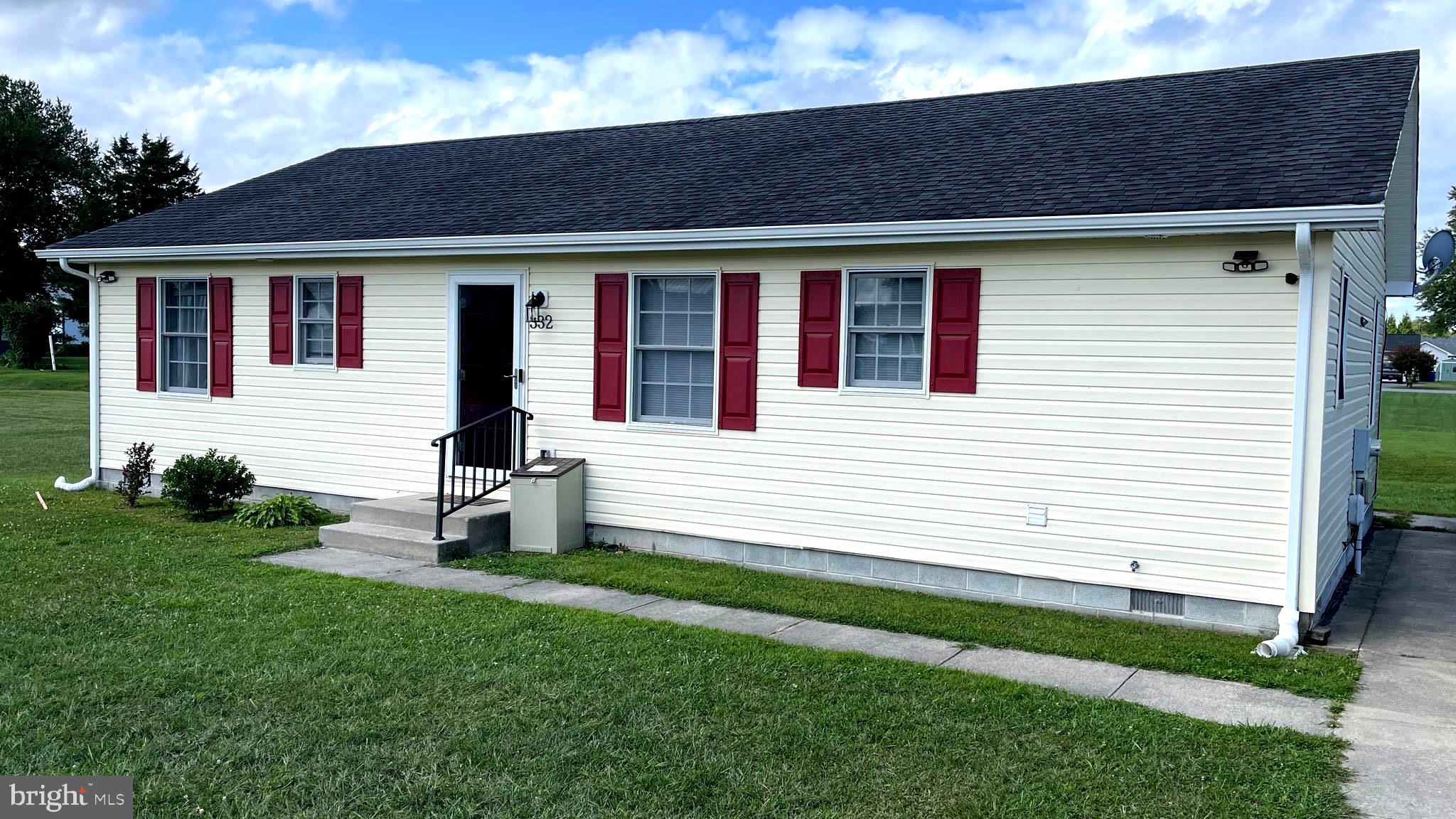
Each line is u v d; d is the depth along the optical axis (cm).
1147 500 750
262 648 623
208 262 1225
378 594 777
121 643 631
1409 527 1246
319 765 460
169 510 1176
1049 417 784
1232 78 989
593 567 896
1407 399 4894
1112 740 501
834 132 1119
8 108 5469
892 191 872
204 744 482
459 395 1073
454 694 552
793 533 902
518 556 952
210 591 773
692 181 1035
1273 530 706
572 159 1237
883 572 862
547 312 1016
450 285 1068
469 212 1094
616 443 987
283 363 1180
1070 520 780
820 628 728
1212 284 719
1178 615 745
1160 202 717
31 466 1734
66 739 484
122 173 5053
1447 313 5281
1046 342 782
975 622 741
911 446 843
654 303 969
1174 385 736
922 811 423
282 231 1166
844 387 868
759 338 906
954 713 538
